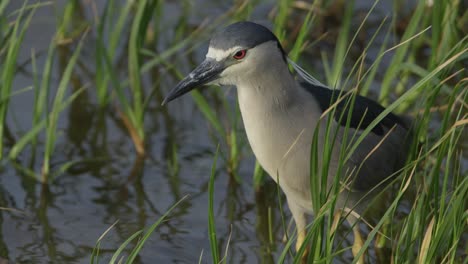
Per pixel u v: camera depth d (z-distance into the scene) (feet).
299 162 32.07
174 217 36.88
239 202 38.01
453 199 26.89
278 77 31.40
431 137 34.50
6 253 34.37
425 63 46.88
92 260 29.43
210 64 31.45
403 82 43.60
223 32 31.17
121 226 36.22
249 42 30.78
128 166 40.32
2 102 38.29
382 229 34.94
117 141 42.22
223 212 37.37
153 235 35.68
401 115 40.06
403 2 50.16
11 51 37.83
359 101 33.99
